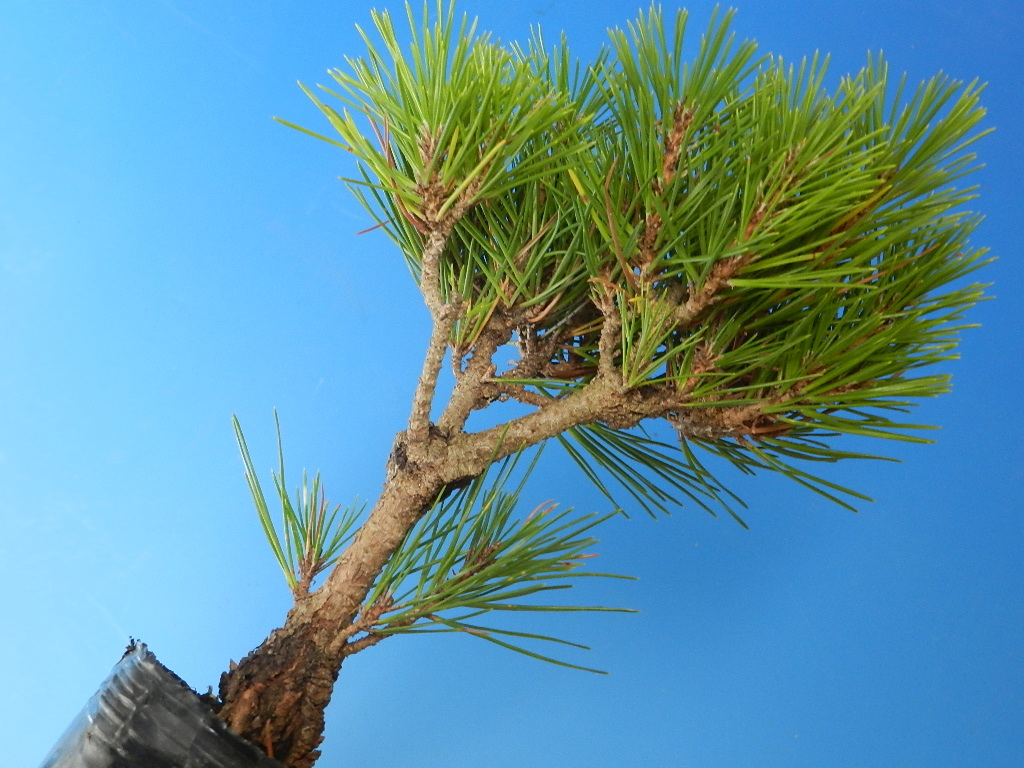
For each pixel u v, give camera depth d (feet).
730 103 1.18
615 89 1.14
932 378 1.13
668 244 1.11
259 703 1.20
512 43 1.36
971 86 1.13
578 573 1.25
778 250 1.13
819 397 1.17
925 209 1.13
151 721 1.13
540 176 1.13
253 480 1.33
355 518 1.36
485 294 1.31
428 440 1.27
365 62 1.15
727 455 1.37
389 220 1.33
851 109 1.10
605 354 1.24
